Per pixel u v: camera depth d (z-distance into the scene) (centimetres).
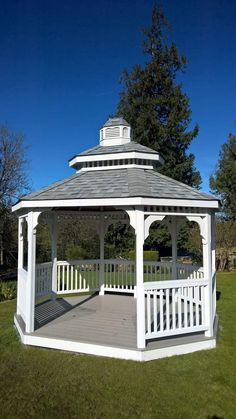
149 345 545
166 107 2058
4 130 1769
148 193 557
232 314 870
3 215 1633
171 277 946
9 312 887
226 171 2405
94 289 1002
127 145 817
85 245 1853
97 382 456
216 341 620
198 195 599
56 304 867
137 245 547
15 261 1816
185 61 2130
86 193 595
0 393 429
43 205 601
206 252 609
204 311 599
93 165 795
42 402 407
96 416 376
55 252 901
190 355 552
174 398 416
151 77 2088
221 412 386
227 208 2394
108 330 624
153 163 795
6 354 561
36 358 541
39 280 832
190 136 2028
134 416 376
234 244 1852
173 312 564
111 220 1004
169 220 912
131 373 482
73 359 536
